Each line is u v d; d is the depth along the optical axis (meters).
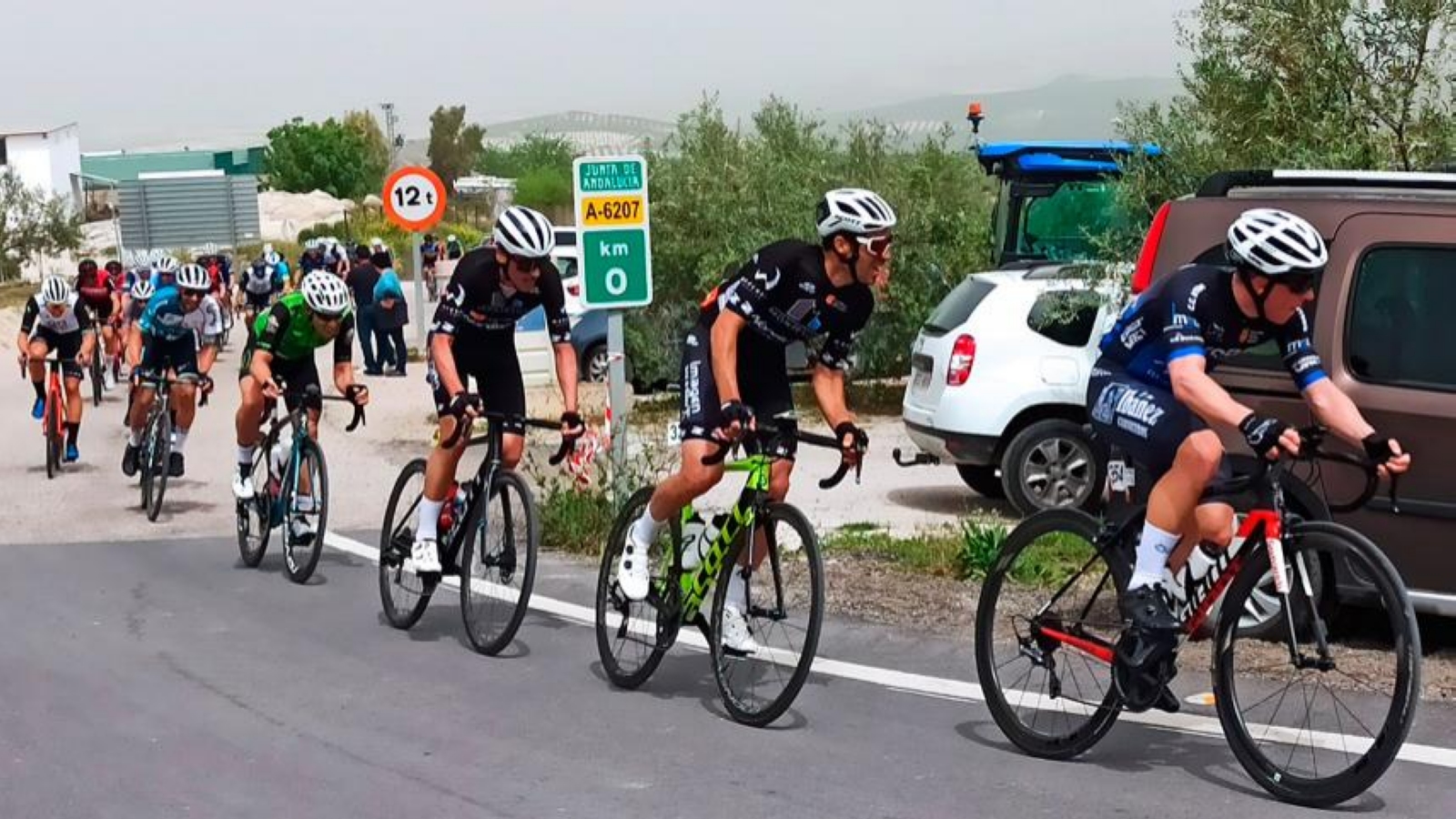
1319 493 6.67
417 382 22.17
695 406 6.14
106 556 10.16
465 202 80.50
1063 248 15.96
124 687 6.73
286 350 9.22
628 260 10.16
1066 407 10.61
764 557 6.03
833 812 4.95
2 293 43.81
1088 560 5.53
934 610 7.73
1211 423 5.16
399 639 7.64
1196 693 6.11
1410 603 4.71
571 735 5.89
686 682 6.68
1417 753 5.32
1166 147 11.32
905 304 17.31
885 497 12.15
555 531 10.05
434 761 5.60
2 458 15.57
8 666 7.14
